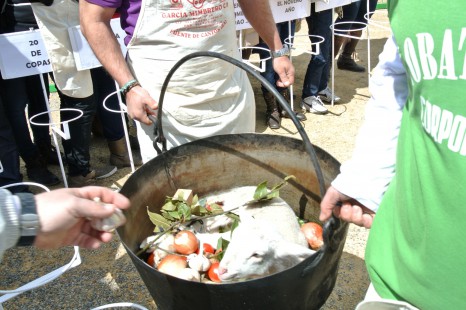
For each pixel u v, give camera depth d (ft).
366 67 15.97
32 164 9.95
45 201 2.77
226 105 6.24
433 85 2.49
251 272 3.93
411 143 2.88
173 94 5.86
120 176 10.43
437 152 2.55
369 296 3.75
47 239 2.79
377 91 3.62
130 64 5.88
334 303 6.75
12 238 2.61
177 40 5.50
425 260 2.76
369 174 3.60
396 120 3.51
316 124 12.31
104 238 3.18
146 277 3.97
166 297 3.94
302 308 4.03
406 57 2.69
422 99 2.63
